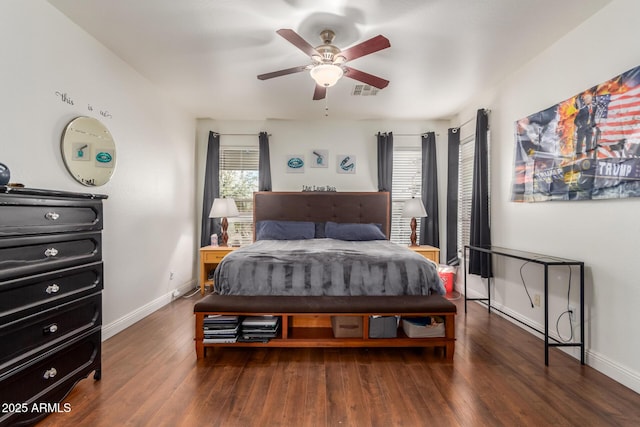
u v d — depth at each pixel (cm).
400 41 243
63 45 216
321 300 237
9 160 181
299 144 457
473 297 385
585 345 220
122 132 281
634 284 187
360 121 457
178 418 159
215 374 204
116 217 273
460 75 304
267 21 218
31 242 148
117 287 274
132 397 177
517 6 201
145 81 317
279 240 386
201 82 324
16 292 141
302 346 231
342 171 457
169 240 371
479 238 343
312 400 176
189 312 331
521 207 290
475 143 350
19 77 186
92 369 188
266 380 197
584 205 221
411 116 438
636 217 185
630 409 168
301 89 341
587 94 214
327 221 437
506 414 164
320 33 230
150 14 212
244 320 235
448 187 427
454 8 203
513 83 299
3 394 136
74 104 227
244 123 456
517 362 221
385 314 229
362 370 210
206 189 441
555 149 244
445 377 201
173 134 380
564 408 168
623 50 192
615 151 195
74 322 174
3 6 177
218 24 222
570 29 229
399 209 463
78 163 229
